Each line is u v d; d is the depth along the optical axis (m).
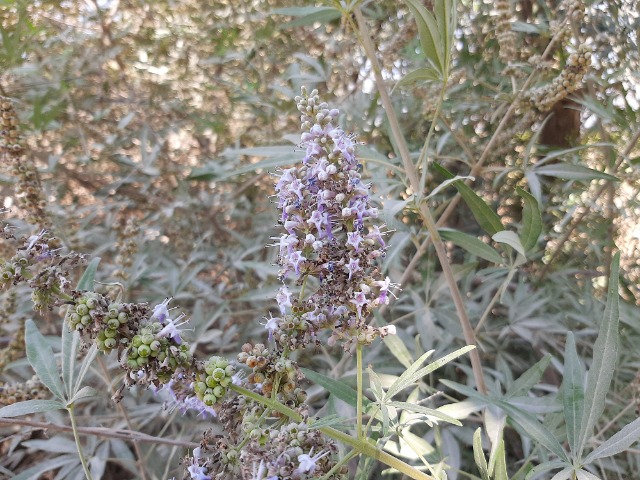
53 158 0.57
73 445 0.39
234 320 0.54
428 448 0.29
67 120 0.62
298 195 0.18
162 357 0.17
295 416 0.18
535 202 0.28
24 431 0.39
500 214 0.60
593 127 0.57
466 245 0.33
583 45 0.35
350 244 0.18
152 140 0.66
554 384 0.49
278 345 0.19
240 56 0.64
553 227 0.57
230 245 0.62
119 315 0.17
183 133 0.77
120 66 0.69
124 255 0.45
